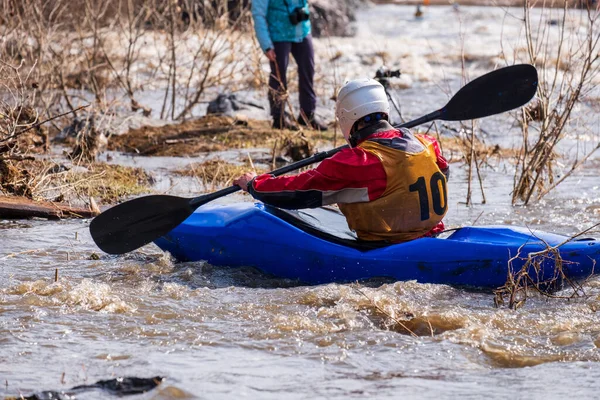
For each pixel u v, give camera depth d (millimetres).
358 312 13664
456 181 25984
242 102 37500
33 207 20938
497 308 13938
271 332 12695
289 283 15852
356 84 15273
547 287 14914
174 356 11656
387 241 15602
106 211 16359
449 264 15109
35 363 11367
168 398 10156
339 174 14938
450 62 58688
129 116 34219
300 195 15141
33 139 27859
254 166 27328
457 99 17625
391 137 15211
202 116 36125
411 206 15234
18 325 12891
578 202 22812
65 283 15062
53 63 35469
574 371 11055
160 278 15922
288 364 11375
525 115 23844
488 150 30547
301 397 10227
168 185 25078
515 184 23375
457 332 12594
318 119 34250
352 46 69562
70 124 32844
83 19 42438
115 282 15641
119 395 10305
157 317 13445
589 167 27766
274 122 33750
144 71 47281
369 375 10992
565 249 14719
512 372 11094
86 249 18094
